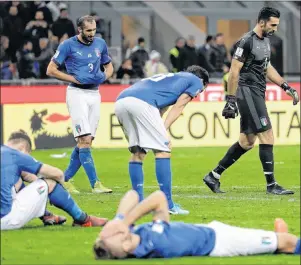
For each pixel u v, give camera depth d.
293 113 73.31
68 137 70.69
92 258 29.77
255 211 38.78
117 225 28.59
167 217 29.16
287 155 65.94
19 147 33.00
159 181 37.06
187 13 95.00
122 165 59.84
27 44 79.00
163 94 36.66
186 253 29.12
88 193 45.50
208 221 36.12
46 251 30.78
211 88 72.81
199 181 51.34
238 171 56.44
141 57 81.94
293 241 29.81
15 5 80.19
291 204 40.88
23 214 32.81
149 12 93.00
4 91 70.12
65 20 80.38
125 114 36.66
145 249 28.66
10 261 29.61
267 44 43.81
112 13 90.00
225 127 72.31
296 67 97.31
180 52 81.81
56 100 70.62
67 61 45.41
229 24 97.50
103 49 45.78
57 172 33.25
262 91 44.22
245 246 29.48
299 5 97.06
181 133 71.56
